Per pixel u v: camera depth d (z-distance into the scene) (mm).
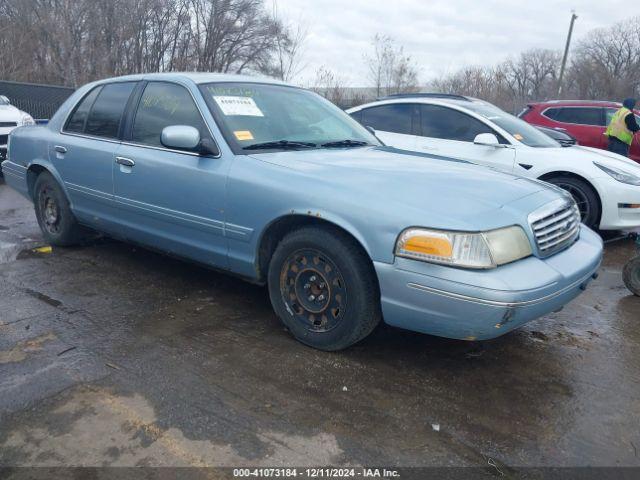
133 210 4195
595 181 5961
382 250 2883
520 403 2855
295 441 2479
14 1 19453
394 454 2420
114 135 4406
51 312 3787
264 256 3535
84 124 4770
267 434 2521
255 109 4016
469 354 3367
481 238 2732
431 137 6941
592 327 3873
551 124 11117
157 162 3932
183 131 3570
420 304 2818
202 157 3701
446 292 2725
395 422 2648
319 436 2520
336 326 3180
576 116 10953
